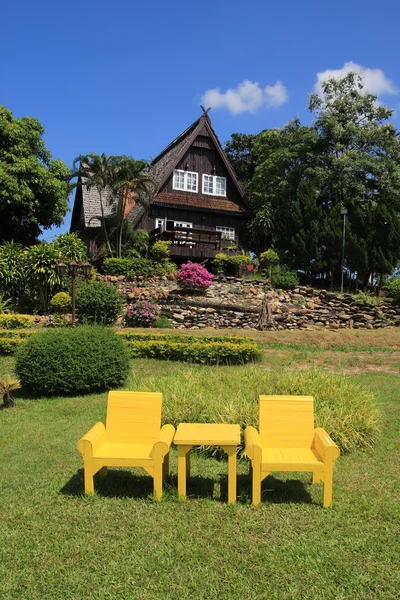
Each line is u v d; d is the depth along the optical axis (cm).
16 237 2495
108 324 1550
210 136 2577
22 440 585
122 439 436
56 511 383
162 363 1057
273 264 2178
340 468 481
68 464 495
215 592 282
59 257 1733
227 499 407
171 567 306
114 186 2116
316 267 2228
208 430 426
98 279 1862
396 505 391
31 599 278
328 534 345
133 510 384
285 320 1653
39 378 808
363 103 2511
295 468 388
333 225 2211
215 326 1603
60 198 2366
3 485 440
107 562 312
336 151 2503
